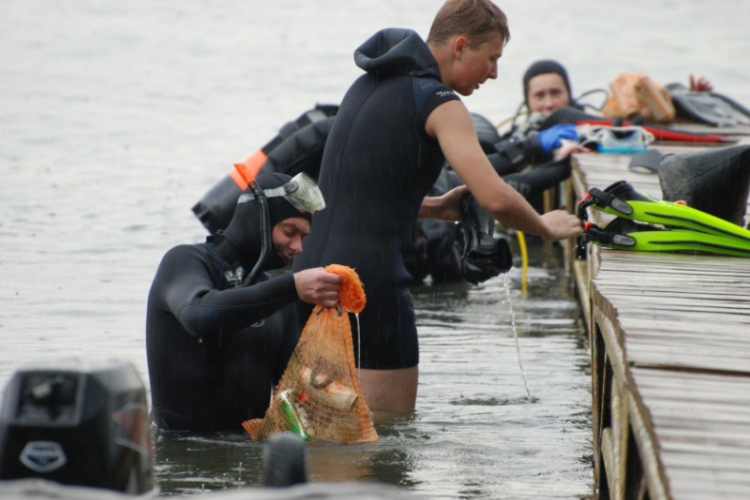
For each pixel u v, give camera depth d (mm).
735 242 17312
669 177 18797
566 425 16828
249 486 13242
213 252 15039
